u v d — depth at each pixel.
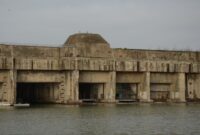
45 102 89.38
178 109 77.94
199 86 100.56
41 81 84.88
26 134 46.78
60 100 86.69
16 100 83.88
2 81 80.75
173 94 97.75
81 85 96.38
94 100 90.56
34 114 65.19
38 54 84.12
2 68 79.81
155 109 77.19
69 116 63.31
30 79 83.94
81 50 88.06
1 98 81.31
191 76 100.38
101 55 89.75
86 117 62.28
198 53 99.94
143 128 52.47
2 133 47.12
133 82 94.25
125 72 93.12
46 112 68.44
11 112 67.69
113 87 90.00
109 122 57.22
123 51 92.00
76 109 74.62
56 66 84.81
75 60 86.06
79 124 54.81
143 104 89.69
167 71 95.31
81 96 96.12
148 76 93.44
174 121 59.41
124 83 95.69
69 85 86.31
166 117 64.06
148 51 94.62
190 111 74.00
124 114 67.19
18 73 82.81
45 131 48.94
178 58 97.69
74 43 91.62
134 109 76.38
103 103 89.62
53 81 85.94
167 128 52.75
